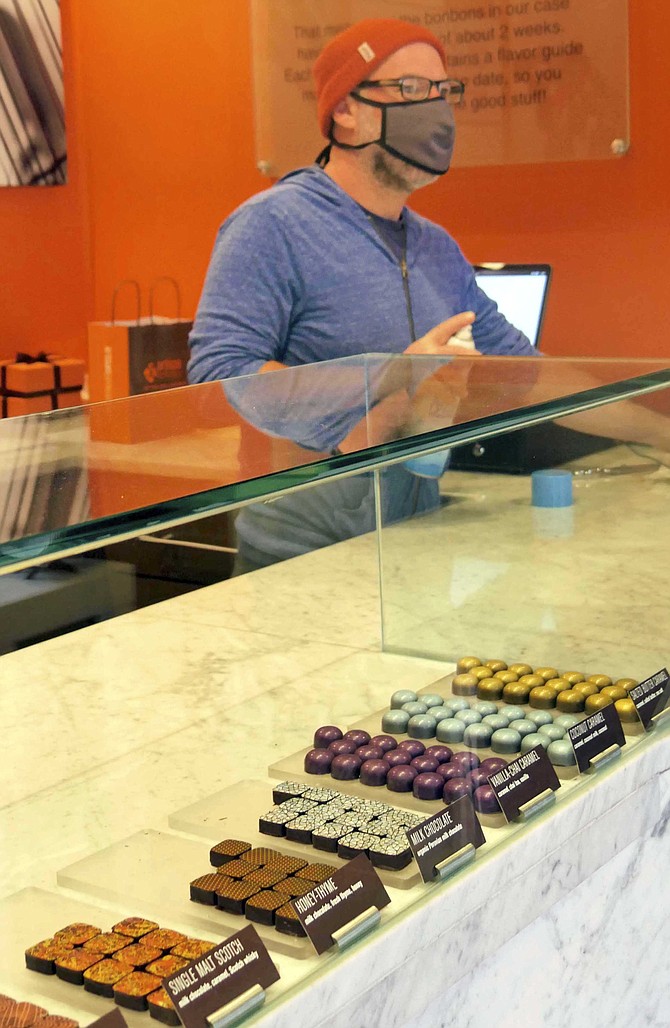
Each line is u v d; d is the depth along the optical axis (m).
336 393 1.29
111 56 3.57
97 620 1.38
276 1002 0.89
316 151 3.35
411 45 2.83
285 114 3.36
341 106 2.80
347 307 2.61
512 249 3.22
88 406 1.24
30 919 0.92
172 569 1.47
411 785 1.16
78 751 1.16
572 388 1.32
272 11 3.30
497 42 3.09
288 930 0.93
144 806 1.09
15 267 3.55
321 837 1.04
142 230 3.68
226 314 2.51
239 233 2.54
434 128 2.84
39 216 3.60
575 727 1.28
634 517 1.38
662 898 1.46
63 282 3.68
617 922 1.37
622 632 1.40
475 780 1.16
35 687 1.25
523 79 3.09
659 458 1.37
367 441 1.05
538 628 1.40
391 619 1.43
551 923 1.24
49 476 0.92
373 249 2.65
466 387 1.33
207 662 1.34
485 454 1.39
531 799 1.19
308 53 3.29
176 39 3.47
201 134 3.51
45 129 3.53
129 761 1.16
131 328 3.32
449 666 1.42
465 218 3.26
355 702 1.31
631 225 3.07
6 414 3.42
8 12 3.41
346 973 0.94
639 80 2.99
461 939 1.08
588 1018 1.34
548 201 3.15
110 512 0.82
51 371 3.39
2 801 1.07
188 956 0.87
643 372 1.40
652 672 1.42
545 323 3.22
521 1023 1.22
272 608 1.51
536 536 1.39
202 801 1.11
